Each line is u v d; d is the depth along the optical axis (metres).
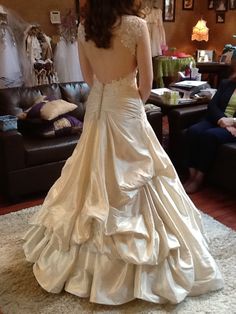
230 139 3.00
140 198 1.87
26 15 4.29
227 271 2.08
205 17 6.38
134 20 1.65
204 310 1.81
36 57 4.08
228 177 2.96
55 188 2.00
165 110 3.48
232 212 2.80
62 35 4.30
